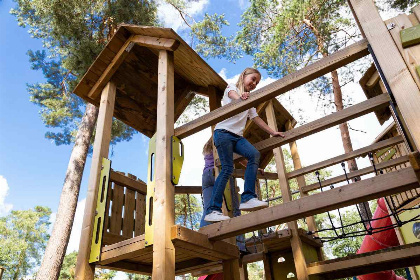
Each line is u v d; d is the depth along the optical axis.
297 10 9.94
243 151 2.66
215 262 3.14
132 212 3.89
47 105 11.70
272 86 2.20
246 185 2.48
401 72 1.66
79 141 8.98
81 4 9.03
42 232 38.00
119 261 3.10
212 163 3.56
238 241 3.78
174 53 3.43
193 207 17.06
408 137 1.70
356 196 1.75
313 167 4.62
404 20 1.80
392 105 1.76
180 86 4.07
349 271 3.98
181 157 2.61
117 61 3.58
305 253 4.23
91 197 3.04
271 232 4.18
